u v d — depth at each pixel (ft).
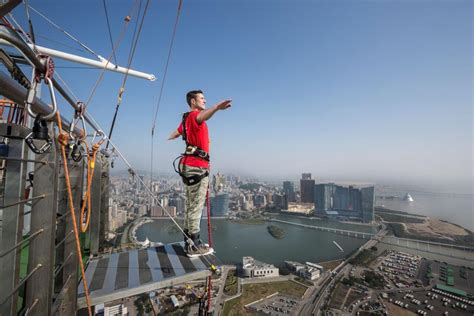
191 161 11.46
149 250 14.35
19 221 5.88
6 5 3.92
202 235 233.96
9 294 5.38
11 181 5.85
